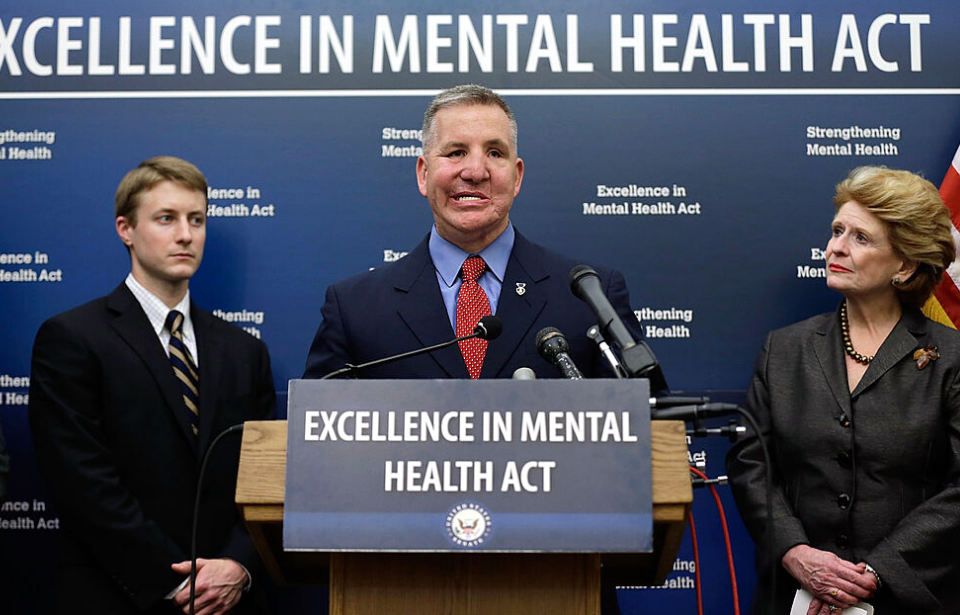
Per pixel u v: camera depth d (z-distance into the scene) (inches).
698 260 229.6
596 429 101.6
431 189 169.9
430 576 104.7
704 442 225.9
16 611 220.2
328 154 231.6
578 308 163.6
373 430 102.4
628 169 231.6
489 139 166.1
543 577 104.2
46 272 227.8
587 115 232.5
